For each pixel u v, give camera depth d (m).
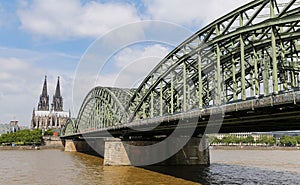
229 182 39.94
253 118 29.55
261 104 24.23
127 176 45.28
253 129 39.34
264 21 27.55
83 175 47.41
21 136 176.38
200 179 42.19
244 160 79.75
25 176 47.47
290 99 21.88
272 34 26.66
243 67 29.41
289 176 46.31
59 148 168.88
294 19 24.89
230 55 37.31
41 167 60.50
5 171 54.03
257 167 59.44
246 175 46.78
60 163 68.94
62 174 49.16
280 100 22.62
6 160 79.06
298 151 155.25
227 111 27.89
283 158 89.81
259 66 41.16
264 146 197.88
